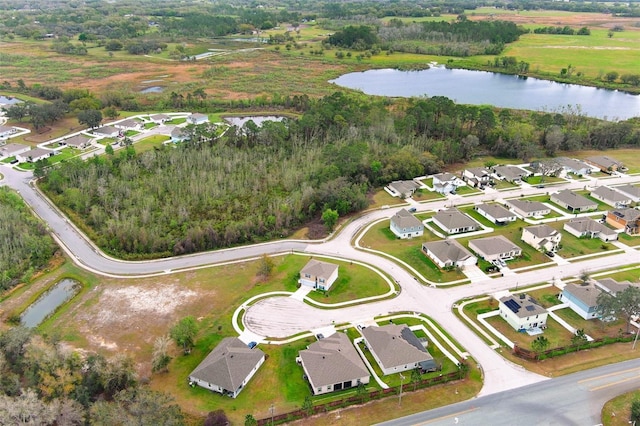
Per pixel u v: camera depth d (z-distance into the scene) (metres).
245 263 112.12
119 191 139.62
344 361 78.56
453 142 176.62
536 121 192.88
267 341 87.25
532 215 135.00
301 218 132.38
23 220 122.94
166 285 103.56
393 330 85.94
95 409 66.94
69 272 108.94
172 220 125.62
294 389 76.62
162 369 80.25
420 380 76.06
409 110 194.38
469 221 127.62
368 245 120.44
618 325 91.81
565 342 86.75
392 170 156.50
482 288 102.81
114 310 95.69
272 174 154.12
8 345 77.94
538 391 75.31
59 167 155.38
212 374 76.62
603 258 114.12
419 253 116.31
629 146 190.12
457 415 71.00
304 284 103.69
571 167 164.38
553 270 109.31
